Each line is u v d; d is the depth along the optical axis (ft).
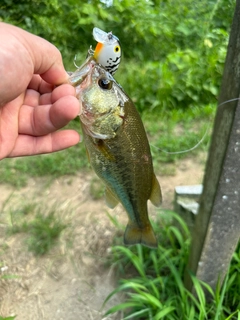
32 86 0.93
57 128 0.88
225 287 1.15
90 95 0.75
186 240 1.34
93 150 0.80
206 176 1.04
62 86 0.76
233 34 0.82
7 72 0.74
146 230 0.99
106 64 0.73
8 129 0.89
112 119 0.77
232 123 0.86
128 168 0.83
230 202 0.99
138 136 0.81
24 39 0.77
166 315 1.13
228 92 0.86
